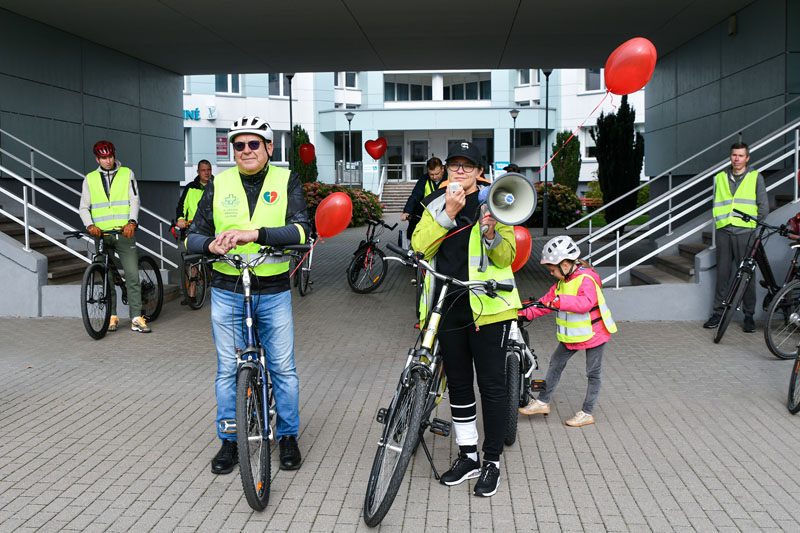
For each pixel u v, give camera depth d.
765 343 6.99
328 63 15.43
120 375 6.29
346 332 8.12
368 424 5.06
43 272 8.78
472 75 40.00
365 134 38.16
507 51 14.10
